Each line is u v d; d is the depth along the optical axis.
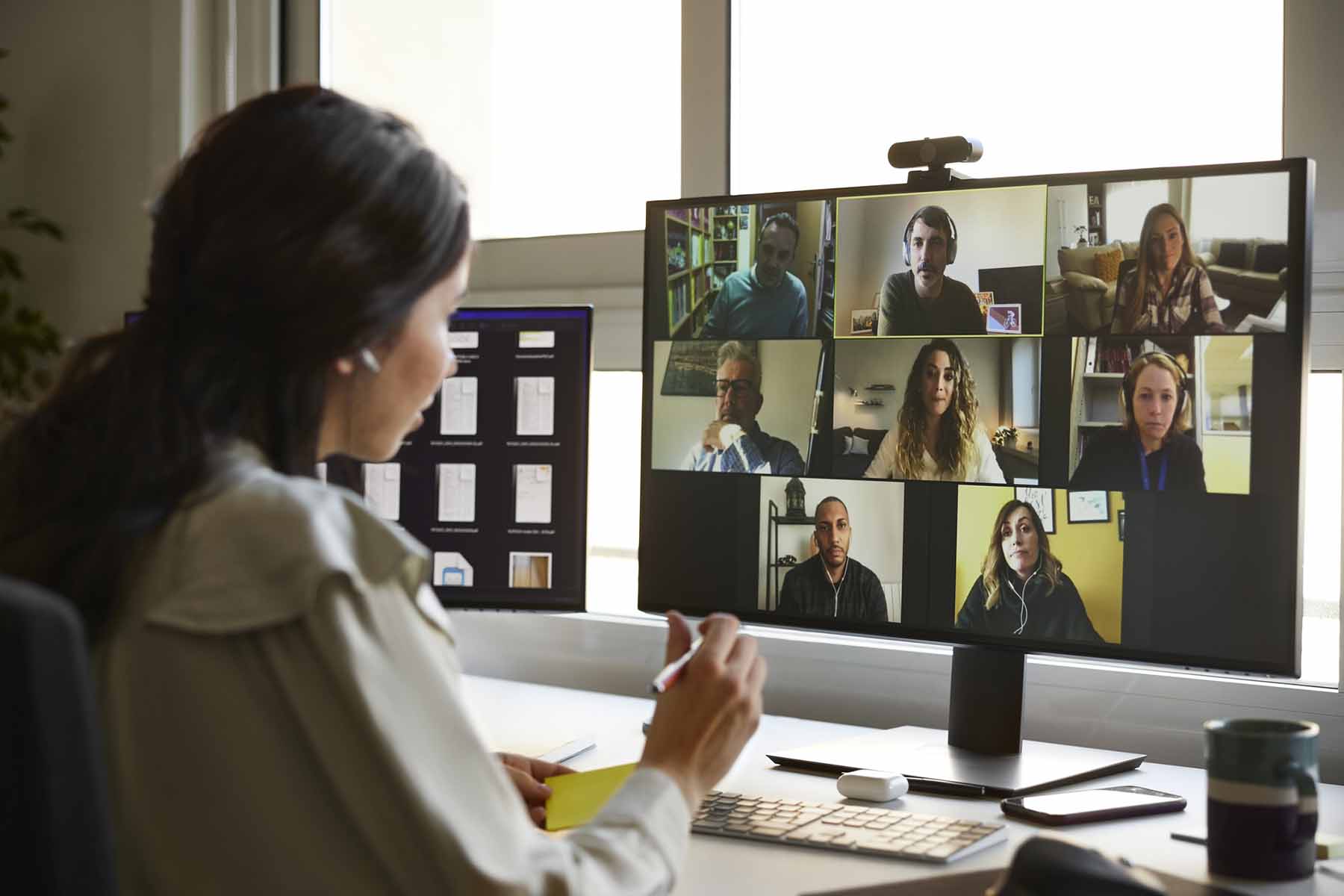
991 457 1.22
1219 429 1.13
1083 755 1.30
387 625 0.69
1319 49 1.41
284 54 2.21
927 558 1.25
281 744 0.65
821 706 1.66
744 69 1.84
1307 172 1.09
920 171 1.26
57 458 0.73
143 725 0.65
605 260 1.91
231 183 0.76
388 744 0.65
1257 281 1.12
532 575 1.53
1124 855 0.99
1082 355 1.19
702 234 1.38
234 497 0.71
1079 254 1.19
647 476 1.40
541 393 1.53
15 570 0.68
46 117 2.28
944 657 1.58
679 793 0.82
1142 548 1.16
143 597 0.67
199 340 0.75
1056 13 1.59
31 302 2.28
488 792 0.69
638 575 1.41
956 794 1.18
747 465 1.35
